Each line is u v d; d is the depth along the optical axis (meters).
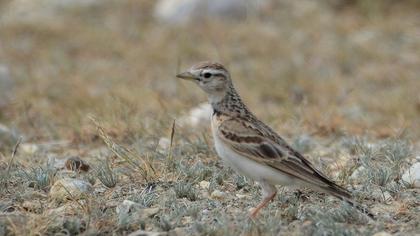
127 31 24.61
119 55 22.86
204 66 10.23
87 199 10.26
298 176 9.54
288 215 9.85
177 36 23.89
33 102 17.83
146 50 22.81
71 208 10.13
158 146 12.97
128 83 20.03
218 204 10.40
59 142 14.58
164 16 25.38
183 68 21.72
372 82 20.73
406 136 14.28
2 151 13.72
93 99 18.03
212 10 25.19
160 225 9.56
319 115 15.82
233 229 9.24
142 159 11.69
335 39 23.72
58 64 21.84
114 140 13.29
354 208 9.73
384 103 18.14
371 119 16.72
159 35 24.16
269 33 23.83
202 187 11.12
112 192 10.95
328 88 19.72
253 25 24.42
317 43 23.44
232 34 23.70
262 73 20.77
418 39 23.55
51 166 11.84
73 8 26.06
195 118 15.12
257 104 18.70
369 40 23.45
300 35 23.97
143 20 25.55
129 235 9.27
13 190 10.99
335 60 22.16
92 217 9.82
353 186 11.14
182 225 9.67
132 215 9.80
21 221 9.48
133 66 21.88
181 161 11.91
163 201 10.40
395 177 11.41
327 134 14.87
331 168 12.11
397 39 23.67
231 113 10.12
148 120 14.70
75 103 17.77
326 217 9.64
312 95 19.34
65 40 23.84
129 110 15.02
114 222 9.64
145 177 11.34
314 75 21.05
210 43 23.33
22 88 19.22
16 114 17.03
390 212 10.14
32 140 14.95
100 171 11.44
